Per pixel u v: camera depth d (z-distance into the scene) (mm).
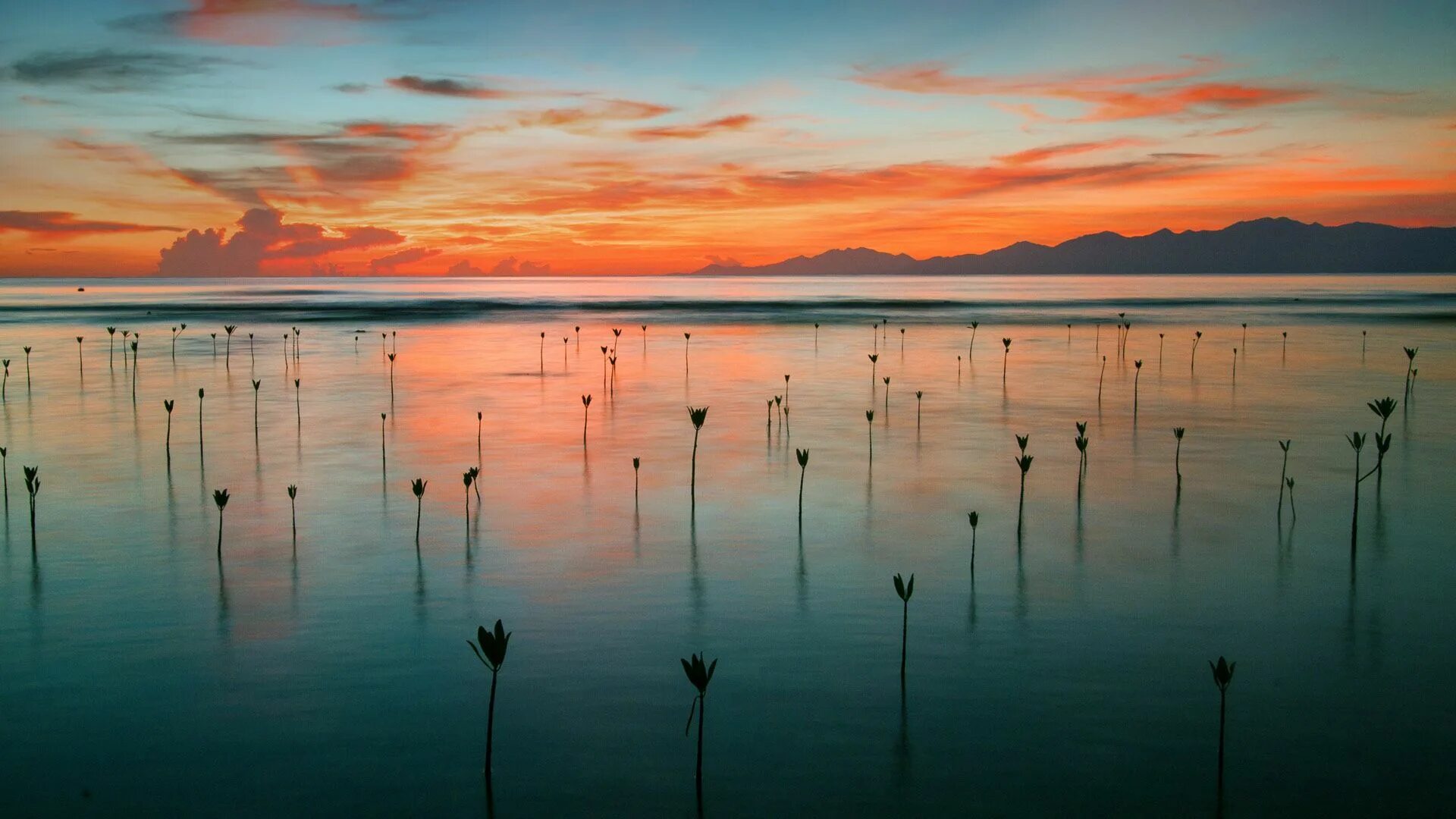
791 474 28031
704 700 13750
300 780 11797
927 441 33125
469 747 12578
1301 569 19438
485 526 22594
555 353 67438
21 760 12211
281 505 24422
